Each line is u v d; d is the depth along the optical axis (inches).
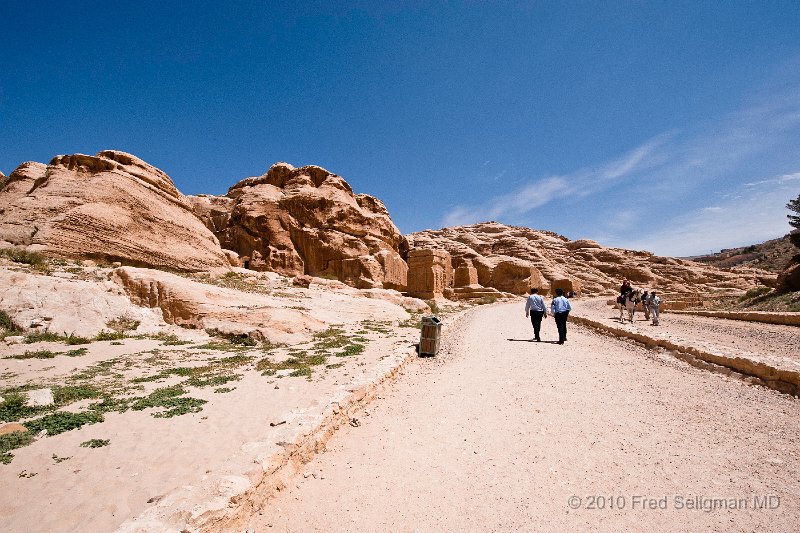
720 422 255.9
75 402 314.8
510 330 761.0
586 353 496.1
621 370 403.2
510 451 227.9
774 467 197.0
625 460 210.2
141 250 934.4
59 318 559.5
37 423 261.9
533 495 182.2
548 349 529.3
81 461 213.8
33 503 173.5
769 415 265.3
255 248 1611.7
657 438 235.3
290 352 532.1
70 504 172.9
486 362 464.4
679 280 3223.4
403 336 708.0
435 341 536.7
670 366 416.5
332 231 1705.2
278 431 221.8
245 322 650.2
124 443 237.9
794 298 947.3
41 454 222.2
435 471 209.5
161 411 296.0
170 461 214.1
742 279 3080.7
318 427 239.6
